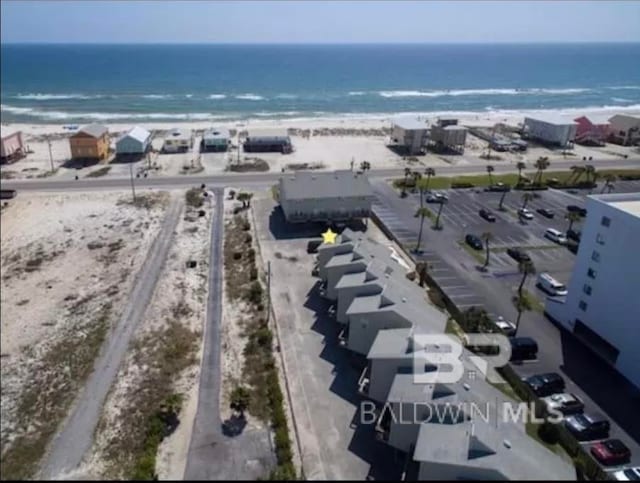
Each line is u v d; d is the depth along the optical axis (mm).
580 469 29656
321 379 37531
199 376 37719
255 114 155375
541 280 52781
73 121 140250
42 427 32812
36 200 73312
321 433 32375
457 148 110250
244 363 39219
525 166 97188
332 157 101750
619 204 40594
